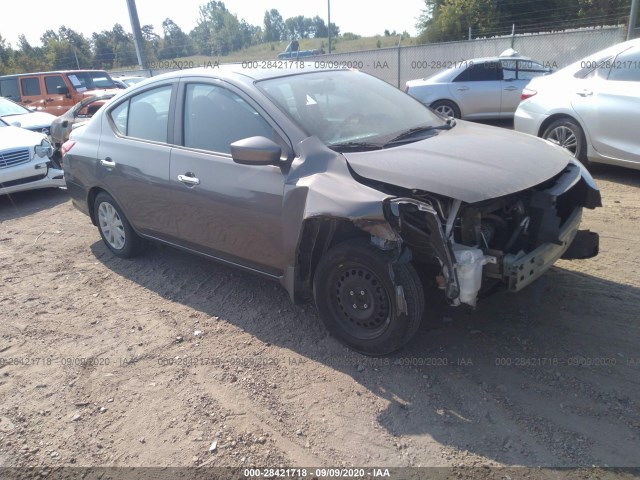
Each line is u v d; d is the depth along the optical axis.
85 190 5.14
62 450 2.78
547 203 3.21
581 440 2.61
